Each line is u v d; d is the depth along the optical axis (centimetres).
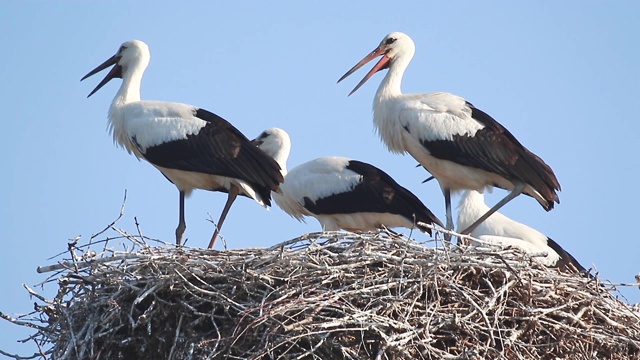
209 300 1434
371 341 1395
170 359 1417
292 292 1417
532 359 1427
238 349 1407
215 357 1412
